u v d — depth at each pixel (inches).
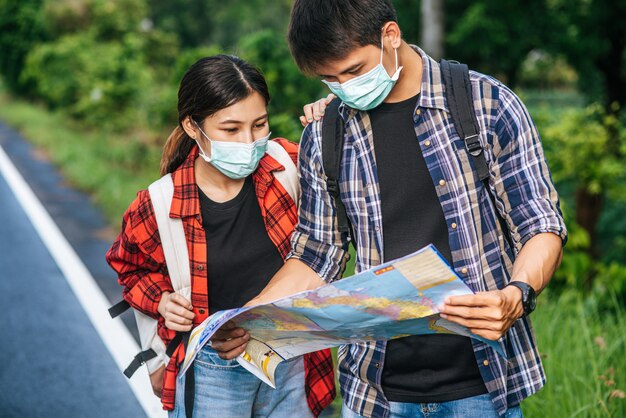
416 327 85.0
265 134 99.1
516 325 91.4
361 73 86.4
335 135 93.9
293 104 279.6
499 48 477.7
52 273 274.5
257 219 103.5
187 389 103.0
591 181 397.7
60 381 186.7
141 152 488.7
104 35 806.5
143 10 862.5
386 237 91.7
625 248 479.8
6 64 938.7
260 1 1309.1
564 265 261.9
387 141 91.0
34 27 919.0
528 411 146.4
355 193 92.7
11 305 241.0
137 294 104.3
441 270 74.6
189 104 97.2
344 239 97.6
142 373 190.7
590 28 466.0
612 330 192.1
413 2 496.1
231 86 94.9
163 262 104.5
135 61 666.2
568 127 404.2
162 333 105.0
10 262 289.1
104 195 392.8
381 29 85.6
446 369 90.9
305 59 87.2
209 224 102.4
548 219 83.4
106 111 608.4
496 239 88.8
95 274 271.0
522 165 86.5
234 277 103.4
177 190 101.4
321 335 91.7
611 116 410.0
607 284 246.7
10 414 169.9
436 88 88.8
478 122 87.6
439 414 92.3
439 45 412.5
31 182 461.4
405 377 92.5
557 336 177.9
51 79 719.7
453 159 88.5
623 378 157.8
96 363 196.9
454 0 477.1
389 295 79.4
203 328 91.7
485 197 88.6
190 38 1343.5
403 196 90.4
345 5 83.9
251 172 100.0
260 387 105.6
